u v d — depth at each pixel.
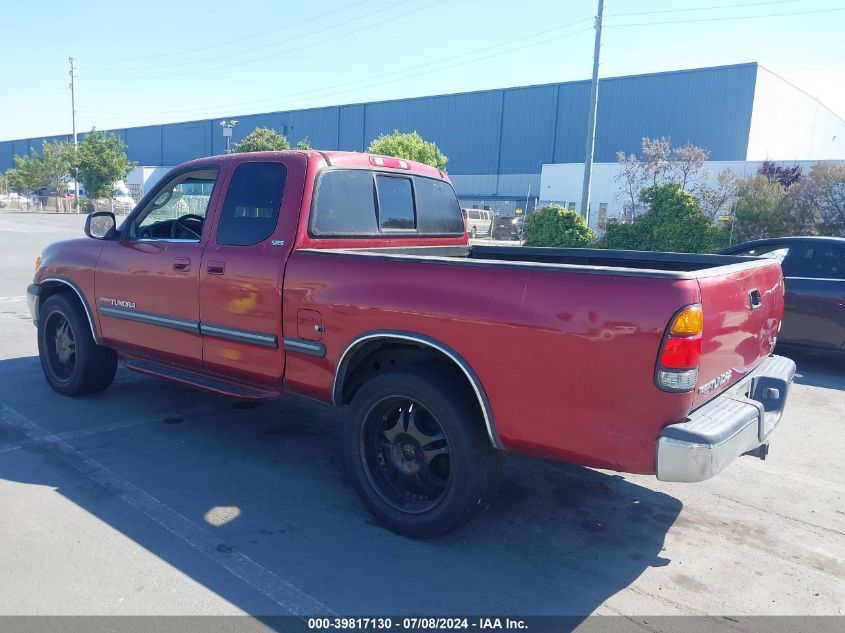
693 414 3.13
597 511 4.24
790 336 8.30
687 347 2.93
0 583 3.19
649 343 2.96
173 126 79.50
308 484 4.45
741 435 3.21
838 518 4.25
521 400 3.31
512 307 3.30
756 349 3.91
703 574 3.52
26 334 8.83
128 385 6.55
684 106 44.72
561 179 37.50
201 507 4.05
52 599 3.08
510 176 54.00
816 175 18.55
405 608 3.11
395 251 4.97
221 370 4.71
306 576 3.35
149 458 4.78
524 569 3.51
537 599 3.23
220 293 4.55
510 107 53.38
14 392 6.22
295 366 4.23
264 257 4.31
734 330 3.42
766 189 19.34
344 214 4.62
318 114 65.75
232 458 4.85
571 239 17.03
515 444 3.40
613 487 4.62
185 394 6.32
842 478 4.92
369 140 62.12
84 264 5.61
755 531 4.04
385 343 3.92
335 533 3.80
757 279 3.80
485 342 3.38
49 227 33.25
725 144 43.44
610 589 3.34
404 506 3.81
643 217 16.59
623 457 3.09
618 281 3.06
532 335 3.24
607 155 48.31
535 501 4.36
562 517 4.14
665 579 3.46
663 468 2.98
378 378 3.77
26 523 3.77
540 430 3.29
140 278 5.12
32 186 60.03
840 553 3.80
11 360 7.42
